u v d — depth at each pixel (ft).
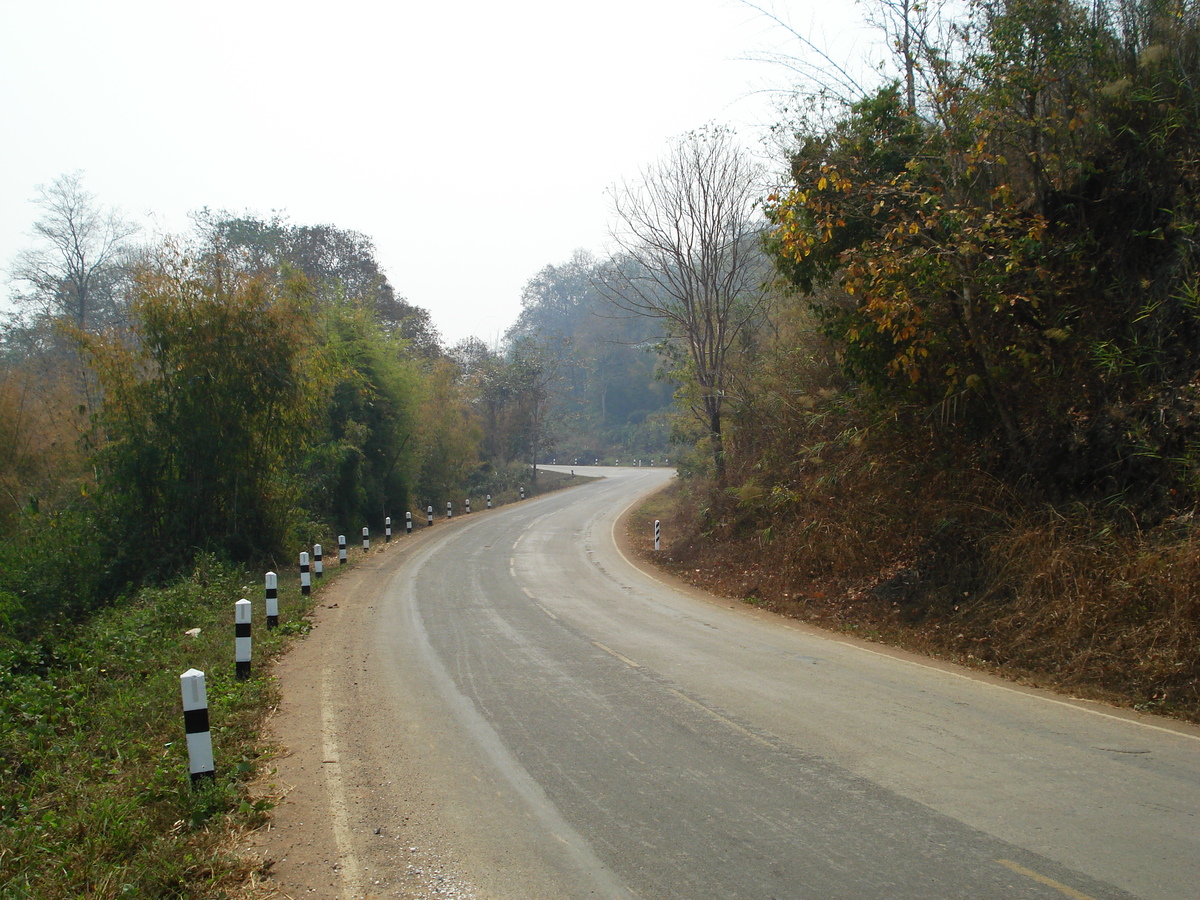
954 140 40.86
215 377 60.80
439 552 75.56
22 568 57.67
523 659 32.35
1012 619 34.17
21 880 14.67
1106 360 36.52
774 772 19.44
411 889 14.16
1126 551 32.17
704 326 82.07
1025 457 40.57
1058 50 38.93
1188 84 37.58
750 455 72.13
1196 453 32.50
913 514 45.60
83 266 134.62
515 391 206.28
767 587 51.52
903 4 43.42
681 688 27.55
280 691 27.76
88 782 20.58
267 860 15.38
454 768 20.10
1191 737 22.48
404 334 180.45
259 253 155.43
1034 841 15.47
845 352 48.14
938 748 21.22
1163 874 14.07
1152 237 38.47
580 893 13.83
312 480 85.10
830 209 44.52
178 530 60.39
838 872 14.29
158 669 32.30
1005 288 40.11
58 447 77.25
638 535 93.91
